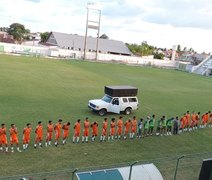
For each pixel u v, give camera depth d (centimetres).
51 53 9025
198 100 4928
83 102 3775
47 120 2889
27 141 2169
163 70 8925
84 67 7156
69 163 2041
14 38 15288
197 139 2895
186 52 18400
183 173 1988
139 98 4472
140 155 2330
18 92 3888
